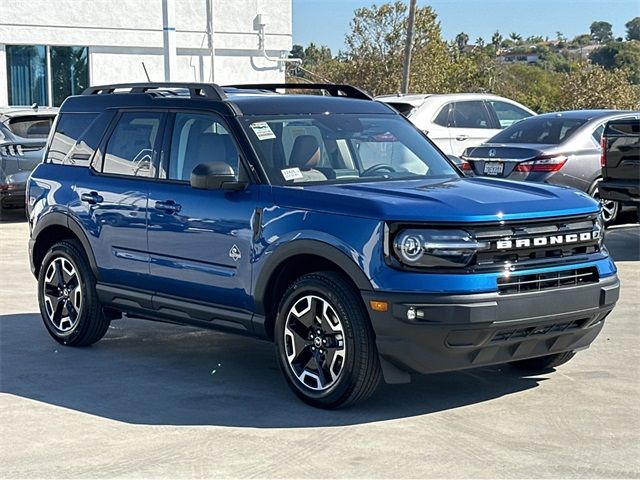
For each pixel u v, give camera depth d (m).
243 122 7.03
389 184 6.79
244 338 8.45
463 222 5.91
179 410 6.37
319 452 5.54
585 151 13.45
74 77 25.67
